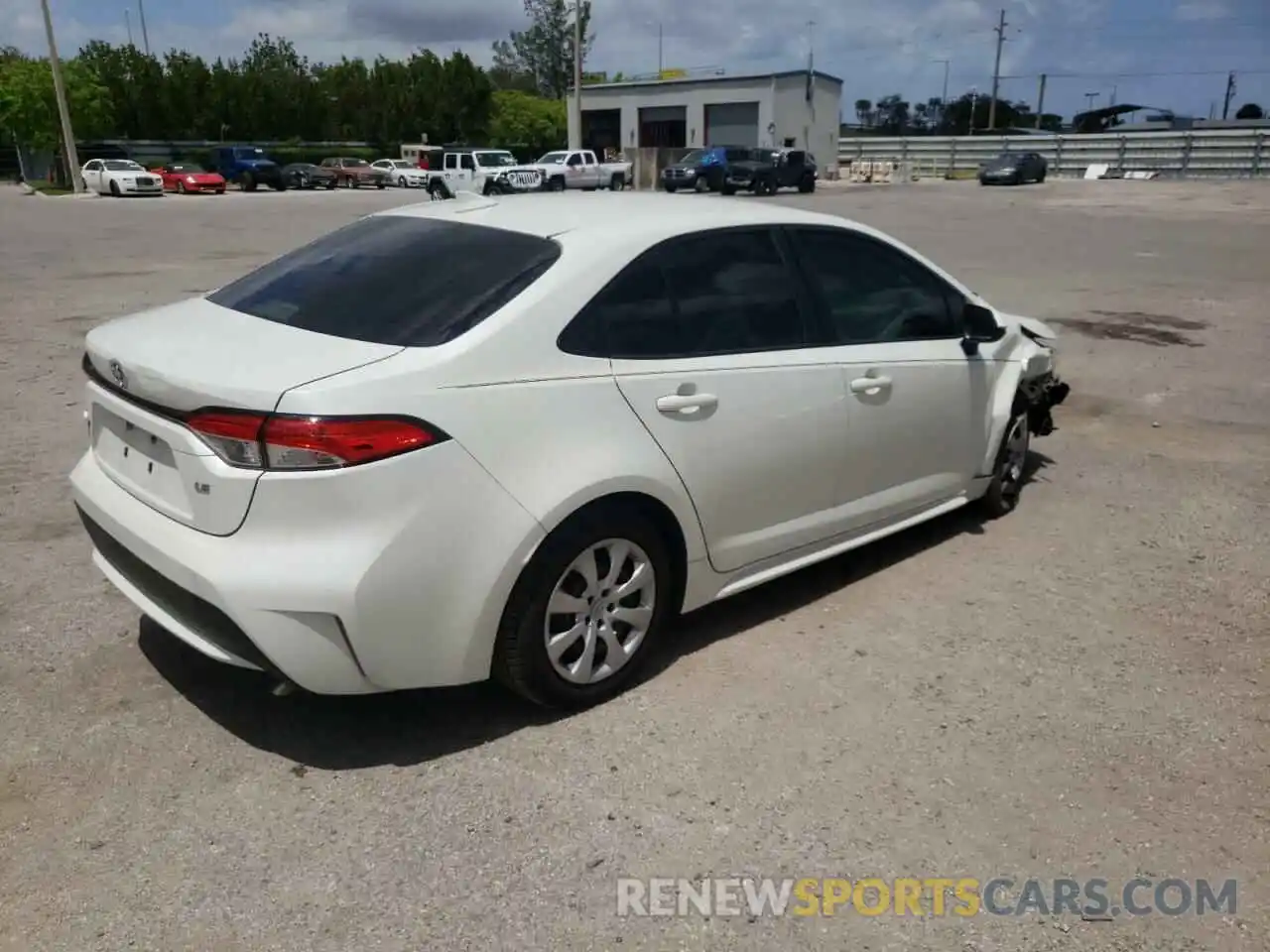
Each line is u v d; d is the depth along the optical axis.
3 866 2.73
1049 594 4.50
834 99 59.53
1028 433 5.68
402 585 2.93
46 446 6.35
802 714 3.51
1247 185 41.53
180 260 17.00
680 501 3.55
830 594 4.47
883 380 4.26
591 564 3.37
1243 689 3.73
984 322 4.68
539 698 3.37
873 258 4.44
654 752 3.28
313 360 2.98
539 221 3.68
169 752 3.23
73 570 4.53
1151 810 3.05
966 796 3.09
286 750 3.26
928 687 3.70
